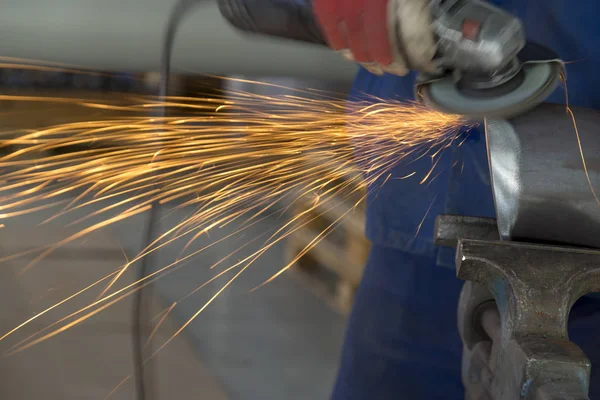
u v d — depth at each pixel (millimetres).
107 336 3260
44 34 3316
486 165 1549
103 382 2885
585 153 1021
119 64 3346
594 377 1414
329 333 3598
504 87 984
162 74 1583
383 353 1774
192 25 3176
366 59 978
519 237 1027
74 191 4996
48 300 3582
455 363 1715
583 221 1000
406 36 902
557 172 1013
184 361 3166
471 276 938
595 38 1334
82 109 3744
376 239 1734
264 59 3207
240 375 3131
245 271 4195
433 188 1624
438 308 1708
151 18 3324
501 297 931
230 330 3527
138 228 4551
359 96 1699
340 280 4008
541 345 827
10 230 4340
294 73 3287
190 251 4410
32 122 3727
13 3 3227
